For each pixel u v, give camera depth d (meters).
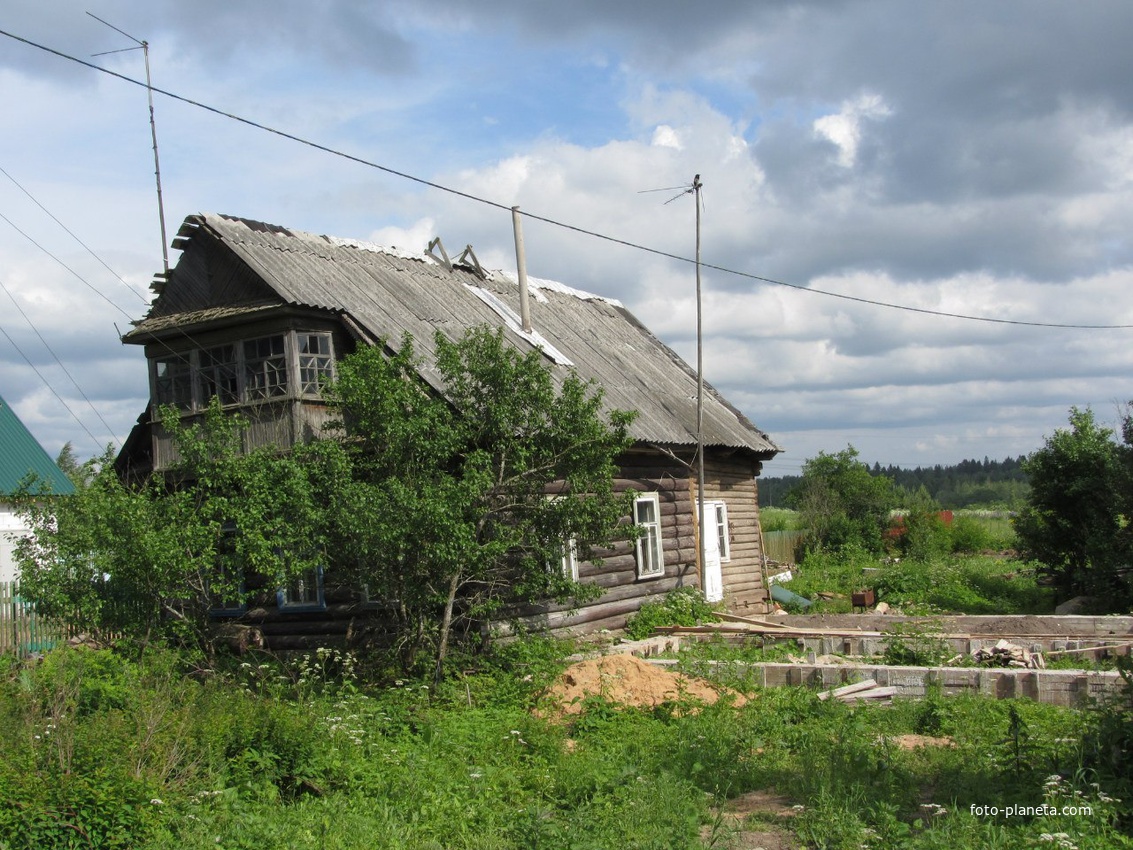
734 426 24.31
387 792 8.40
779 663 13.42
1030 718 10.17
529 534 13.46
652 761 9.22
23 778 7.25
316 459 13.41
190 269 17.42
